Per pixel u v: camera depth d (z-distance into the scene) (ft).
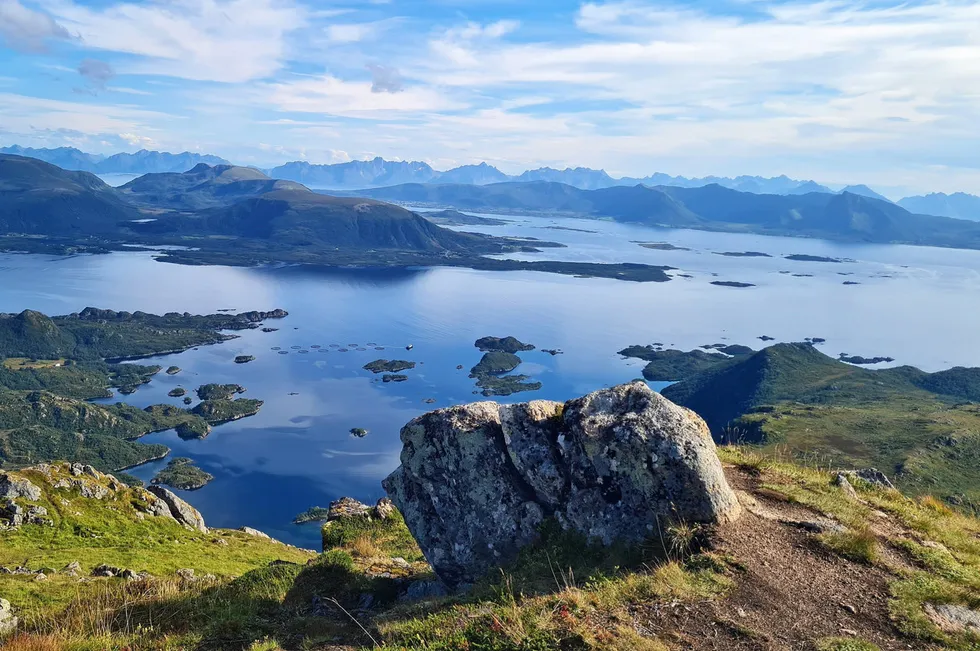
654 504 57.11
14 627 63.98
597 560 55.98
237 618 58.49
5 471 200.13
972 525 67.56
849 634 41.93
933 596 46.32
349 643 51.16
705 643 40.88
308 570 66.90
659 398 63.05
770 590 46.80
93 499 202.18
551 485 63.57
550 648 40.34
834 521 58.90
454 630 46.06
